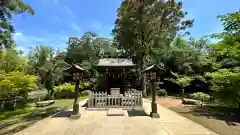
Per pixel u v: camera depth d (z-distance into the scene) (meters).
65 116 6.27
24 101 12.84
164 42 16.33
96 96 7.83
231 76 5.93
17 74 10.61
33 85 11.79
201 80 16.00
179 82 15.09
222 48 6.42
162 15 16.67
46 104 10.93
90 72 20.11
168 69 19.09
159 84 18.36
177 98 13.20
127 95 7.98
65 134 4.18
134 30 16.39
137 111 7.09
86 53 23.22
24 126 5.71
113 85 12.00
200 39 22.23
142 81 15.62
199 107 8.47
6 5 10.21
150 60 18.67
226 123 5.25
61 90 15.97
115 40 21.39
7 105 10.76
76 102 6.13
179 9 17.36
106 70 11.16
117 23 18.16
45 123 5.26
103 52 24.62
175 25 18.22
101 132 4.31
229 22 6.04
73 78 6.32
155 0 15.88
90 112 6.98
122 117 6.01
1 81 9.50
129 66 10.99
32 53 17.00
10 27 11.72
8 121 6.95
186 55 17.86
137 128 4.64
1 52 11.49
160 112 7.00
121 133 4.21
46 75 16.08
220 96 6.40
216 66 8.41
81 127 4.79
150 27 16.22
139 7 15.74
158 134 4.12
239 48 5.77
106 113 6.78
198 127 4.72
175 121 5.42
